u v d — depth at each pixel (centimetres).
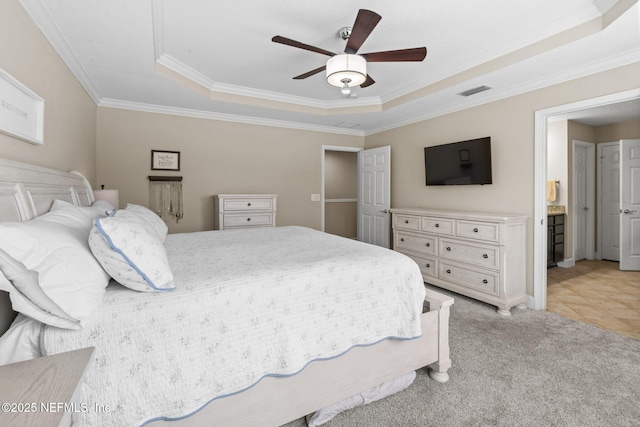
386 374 172
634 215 453
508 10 218
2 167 130
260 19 228
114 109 370
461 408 166
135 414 110
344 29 239
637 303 326
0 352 100
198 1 206
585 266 483
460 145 375
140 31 215
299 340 145
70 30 212
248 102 386
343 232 691
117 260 117
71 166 259
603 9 208
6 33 152
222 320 129
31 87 180
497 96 340
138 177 385
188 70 319
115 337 111
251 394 134
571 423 155
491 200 352
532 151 313
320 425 154
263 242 243
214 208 427
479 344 236
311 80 352
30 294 93
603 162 516
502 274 295
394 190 491
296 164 493
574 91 279
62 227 126
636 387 183
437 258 364
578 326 268
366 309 166
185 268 160
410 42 262
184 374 119
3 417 54
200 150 421
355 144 545
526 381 189
